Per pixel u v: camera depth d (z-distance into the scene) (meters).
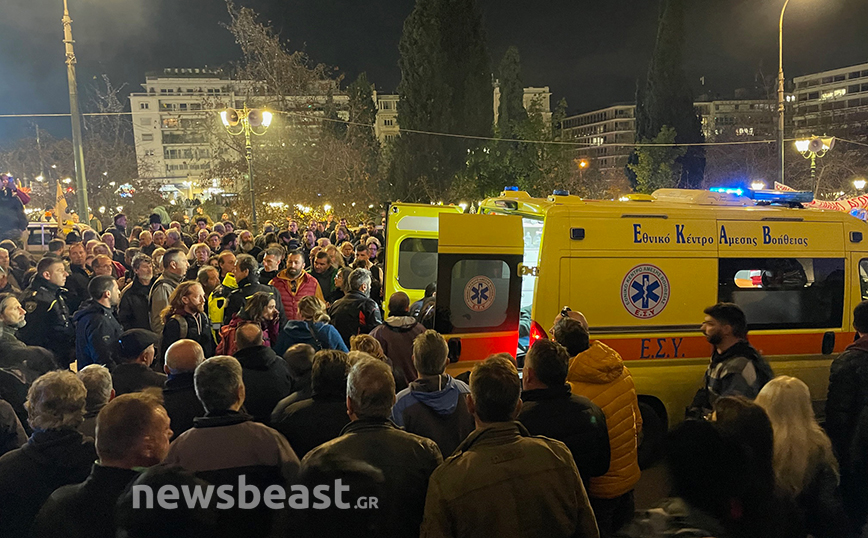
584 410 3.30
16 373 4.39
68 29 15.60
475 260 5.25
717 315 4.20
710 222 5.77
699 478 2.29
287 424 3.30
